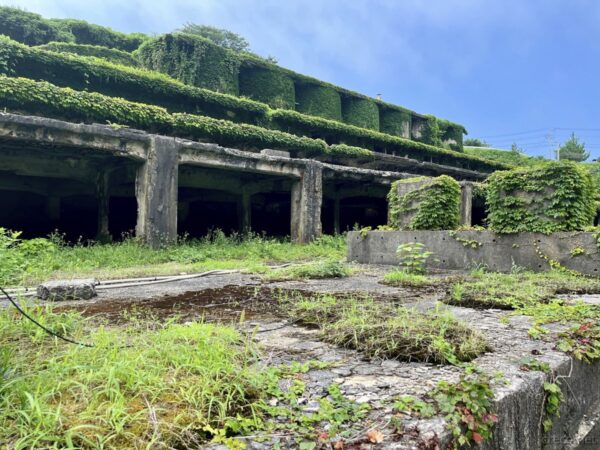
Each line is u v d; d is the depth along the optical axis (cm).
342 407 202
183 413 187
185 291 622
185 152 1375
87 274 851
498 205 928
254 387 219
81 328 330
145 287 679
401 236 1088
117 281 737
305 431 182
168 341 268
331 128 2598
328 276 812
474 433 193
